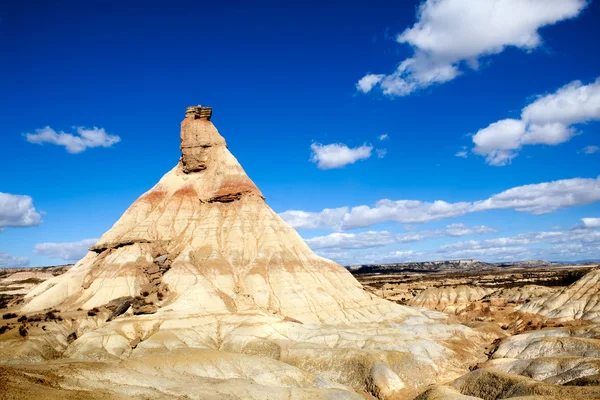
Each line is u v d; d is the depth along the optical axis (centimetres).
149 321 9981
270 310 11706
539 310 14850
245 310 11250
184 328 9919
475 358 10362
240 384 6531
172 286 11788
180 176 16188
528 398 5869
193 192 15375
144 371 6944
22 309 11138
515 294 19088
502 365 8725
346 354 8688
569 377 7306
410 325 12381
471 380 7494
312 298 12456
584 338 9375
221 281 12250
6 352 8069
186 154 16212
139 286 11719
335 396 6588
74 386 5431
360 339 9975
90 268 12538
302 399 6369
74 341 9094
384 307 13850
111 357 8450
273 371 7525
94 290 11612
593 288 14425
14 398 4369
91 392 5234
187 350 8212
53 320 9894
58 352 8694
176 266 12338
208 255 13125
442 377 8606
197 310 10794
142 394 5600
